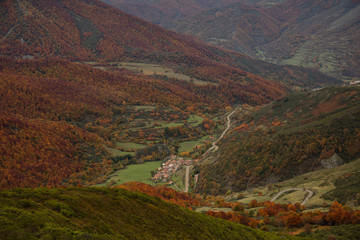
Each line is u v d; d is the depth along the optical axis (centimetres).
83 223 3534
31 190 4056
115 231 3756
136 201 5212
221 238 5216
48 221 3120
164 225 4678
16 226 2808
